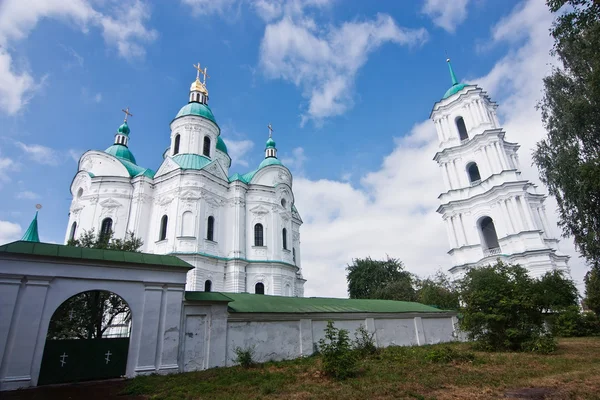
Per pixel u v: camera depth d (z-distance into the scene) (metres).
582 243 19.78
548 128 21.72
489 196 41.53
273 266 37.50
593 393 9.37
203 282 32.81
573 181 19.30
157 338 13.68
